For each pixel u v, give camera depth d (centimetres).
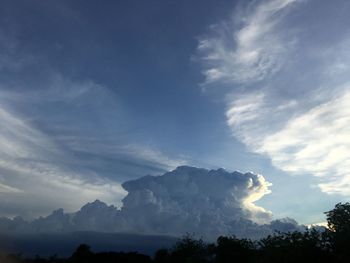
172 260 9644
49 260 10919
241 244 8644
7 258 10150
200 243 9662
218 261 8694
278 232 5981
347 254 5378
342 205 6194
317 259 5431
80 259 11256
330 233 5778
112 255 11594
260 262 5944
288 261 5441
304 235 5762
